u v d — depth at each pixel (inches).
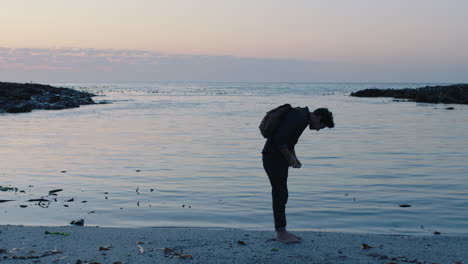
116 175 428.5
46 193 350.3
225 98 2773.1
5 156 548.4
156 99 2605.8
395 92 2842.0
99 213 292.5
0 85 2058.3
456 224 269.3
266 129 198.4
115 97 2913.4
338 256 191.0
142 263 181.2
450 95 2199.8
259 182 395.9
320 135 794.8
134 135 797.9
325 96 3097.9
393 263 178.4
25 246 205.5
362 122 1072.8
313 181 399.5
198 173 439.5
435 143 676.7
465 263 182.2
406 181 399.5
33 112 1476.4
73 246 205.9
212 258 188.2
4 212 290.2
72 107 1750.7
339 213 294.7
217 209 305.1
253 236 226.5
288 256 191.0
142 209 303.9
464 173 437.4
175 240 217.6
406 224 269.6
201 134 811.4
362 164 490.9
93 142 697.0
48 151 594.6
